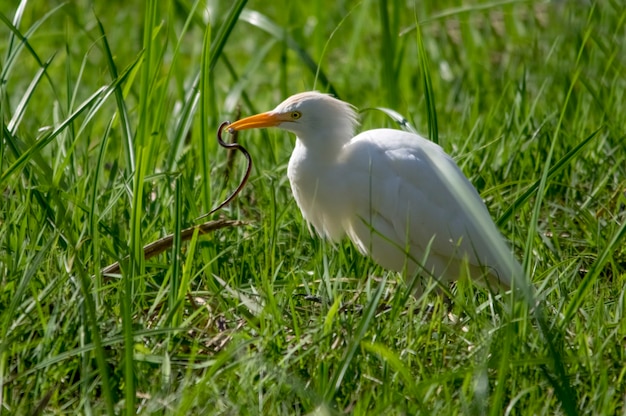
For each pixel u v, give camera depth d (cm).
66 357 747
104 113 1753
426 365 816
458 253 1060
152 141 1141
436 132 1155
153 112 1204
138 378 786
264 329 835
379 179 1057
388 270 1089
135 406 754
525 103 1423
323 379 759
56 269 891
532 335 828
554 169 965
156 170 1293
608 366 789
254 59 1670
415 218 1048
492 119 1434
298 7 2072
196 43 1895
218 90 1816
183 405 706
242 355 811
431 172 1052
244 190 1269
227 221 986
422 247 1064
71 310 818
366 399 735
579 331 842
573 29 1833
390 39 1529
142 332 759
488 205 1193
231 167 1279
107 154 1445
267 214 1130
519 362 727
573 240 1098
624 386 790
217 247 1043
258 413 737
